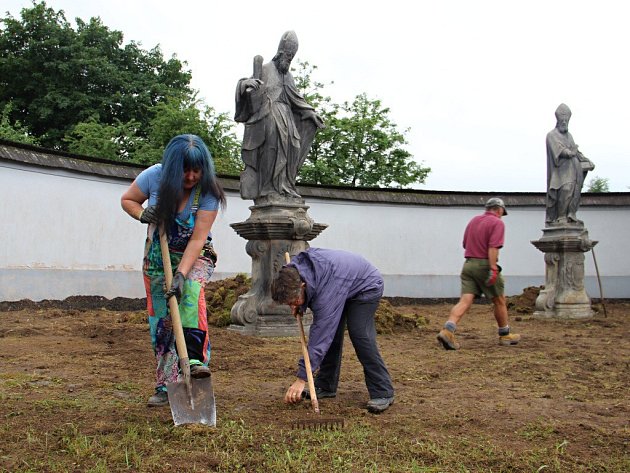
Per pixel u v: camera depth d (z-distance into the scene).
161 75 32.44
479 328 11.48
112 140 26.64
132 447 3.73
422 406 5.11
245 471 3.46
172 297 4.34
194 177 4.44
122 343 7.99
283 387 5.71
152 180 4.58
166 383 4.50
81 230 14.24
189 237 4.53
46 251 13.67
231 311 9.68
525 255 19.30
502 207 8.82
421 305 17.80
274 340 8.83
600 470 3.67
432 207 18.98
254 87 9.63
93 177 14.48
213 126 28.52
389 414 4.82
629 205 19.23
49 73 29.58
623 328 11.57
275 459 3.64
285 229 9.43
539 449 4.00
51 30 29.56
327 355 5.29
